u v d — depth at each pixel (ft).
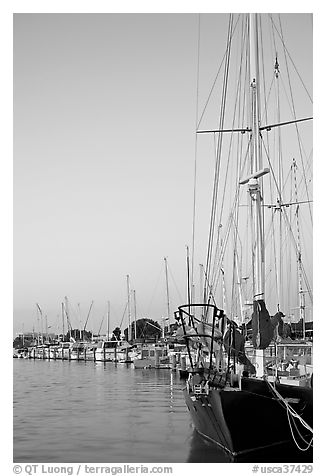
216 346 64.54
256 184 67.15
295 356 78.64
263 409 57.62
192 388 71.72
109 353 395.96
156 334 393.50
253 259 66.54
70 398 138.10
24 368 322.96
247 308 67.51
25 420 98.53
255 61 72.95
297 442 58.70
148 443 73.61
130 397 139.64
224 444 60.44
